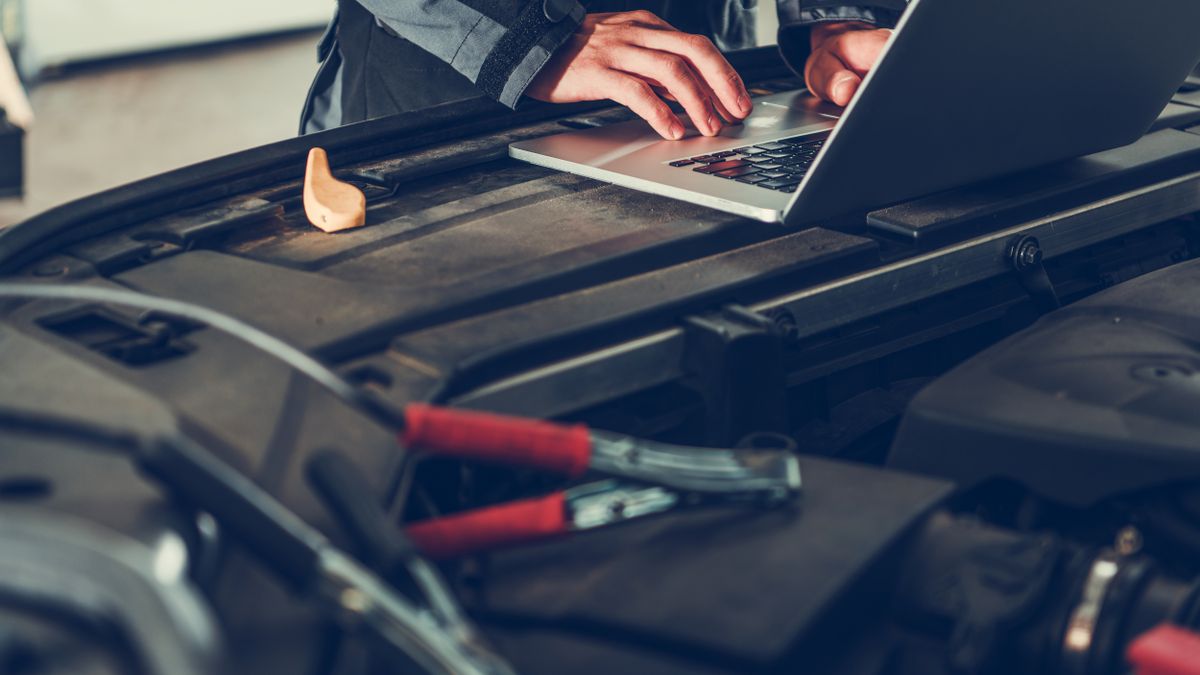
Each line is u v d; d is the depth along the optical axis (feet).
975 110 2.31
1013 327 2.58
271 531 1.27
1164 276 2.34
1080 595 1.48
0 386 1.69
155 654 1.14
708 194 2.44
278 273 2.21
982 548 1.55
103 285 2.23
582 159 2.79
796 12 3.67
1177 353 1.99
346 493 1.40
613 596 1.46
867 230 2.47
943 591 1.52
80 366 1.77
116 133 13.19
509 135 3.11
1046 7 2.19
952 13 2.01
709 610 1.41
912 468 1.90
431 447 1.48
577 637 1.44
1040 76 2.37
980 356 2.06
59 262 2.34
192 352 1.88
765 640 1.35
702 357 2.01
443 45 3.28
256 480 1.55
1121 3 2.35
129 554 1.22
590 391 1.93
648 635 1.39
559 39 3.16
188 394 1.72
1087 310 2.23
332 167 2.86
